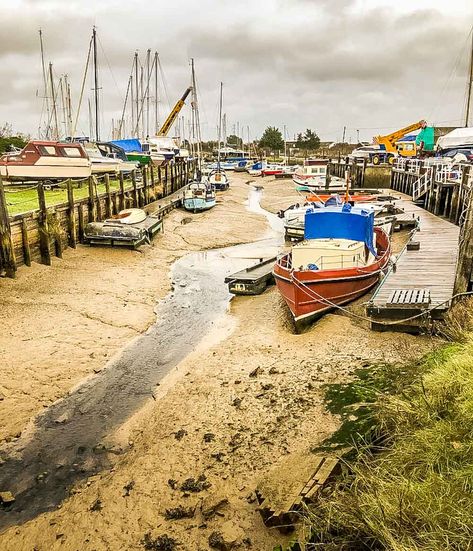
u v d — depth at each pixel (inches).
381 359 345.4
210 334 471.5
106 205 868.0
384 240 655.8
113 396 348.8
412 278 462.3
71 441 295.6
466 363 239.8
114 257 714.8
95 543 213.9
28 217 591.2
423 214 904.9
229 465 251.3
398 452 198.8
